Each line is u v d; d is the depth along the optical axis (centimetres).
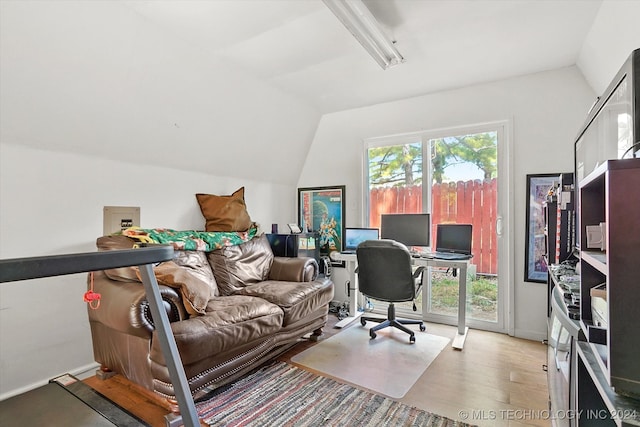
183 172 311
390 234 352
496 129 312
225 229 324
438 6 193
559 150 282
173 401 172
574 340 105
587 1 188
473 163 327
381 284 292
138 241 233
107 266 76
